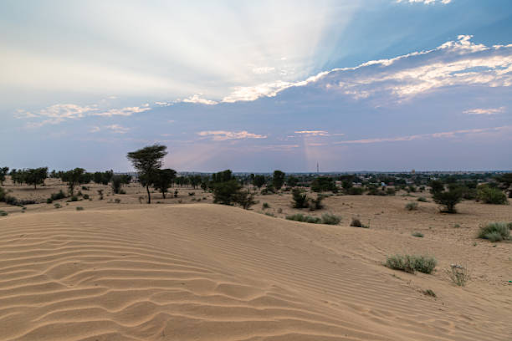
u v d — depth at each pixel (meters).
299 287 3.88
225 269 3.75
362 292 4.52
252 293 3.03
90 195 51.59
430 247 11.30
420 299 4.81
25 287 2.61
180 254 3.99
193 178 85.06
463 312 4.43
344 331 2.55
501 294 6.12
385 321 3.29
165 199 45.19
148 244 4.20
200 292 2.83
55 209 28.48
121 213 6.72
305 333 2.37
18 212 26.77
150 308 2.40
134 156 37.28
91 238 4.06
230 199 29.30
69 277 2.86
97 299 2.47
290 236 8.88
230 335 2.18
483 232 14.90
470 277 7.50
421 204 30.77
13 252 3.38
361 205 33.00
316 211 30.25
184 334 2.11
